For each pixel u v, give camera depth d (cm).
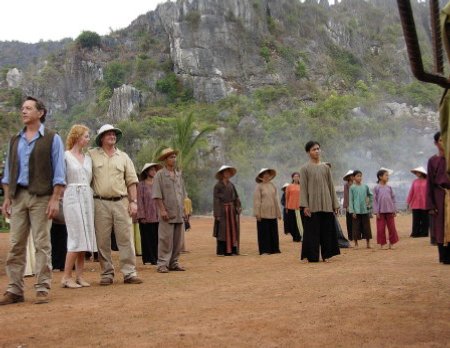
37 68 12356
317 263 1012
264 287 695
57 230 1071
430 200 886
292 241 1750
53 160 651
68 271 795
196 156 5141
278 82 9850
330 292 629
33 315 557
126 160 844
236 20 10638
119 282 845
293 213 1722
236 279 808
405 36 364
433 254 1095
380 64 11425
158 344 431
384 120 7525
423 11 9100
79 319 531
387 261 977
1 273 1059
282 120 7019
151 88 9794
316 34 11494
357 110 7638
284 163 6247
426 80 381
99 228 817
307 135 6656
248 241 1895
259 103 8394
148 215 1159
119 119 9019
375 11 12988
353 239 1430
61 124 10088
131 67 10538
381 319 486
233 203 1394
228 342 431
